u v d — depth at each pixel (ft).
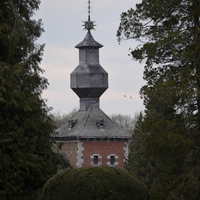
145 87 206.49
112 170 164.14
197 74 196.75
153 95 196.65
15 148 209.77
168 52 206.69
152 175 214.28
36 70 229.45
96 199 157.17
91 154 483.92
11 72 210.38
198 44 199.00
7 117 212.02
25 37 221.87
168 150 201.87
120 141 488.85
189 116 196.75
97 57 510.58
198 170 196.24
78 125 498.69
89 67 506.89
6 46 221.66
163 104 197.26
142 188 166.81
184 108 199.93
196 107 200.34
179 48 203.10
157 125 200.34
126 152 488.85
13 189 208.03
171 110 201.87
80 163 481.46
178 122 199.82
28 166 211.82
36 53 229.86
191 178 193.26
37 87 228.22
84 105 513.45
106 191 158.20
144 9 210.79
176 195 201.16
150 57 207.92
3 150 208.23
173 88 193.36
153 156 205.77
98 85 506.48
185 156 203.10
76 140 485.15
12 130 212.02
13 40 216.74
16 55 226.58
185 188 196.54
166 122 198.80
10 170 207.92
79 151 482.28
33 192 212.84
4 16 222.48
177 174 202.90
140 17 212.02
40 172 214.90
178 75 197.47
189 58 198.29
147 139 206.69
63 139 498.69
